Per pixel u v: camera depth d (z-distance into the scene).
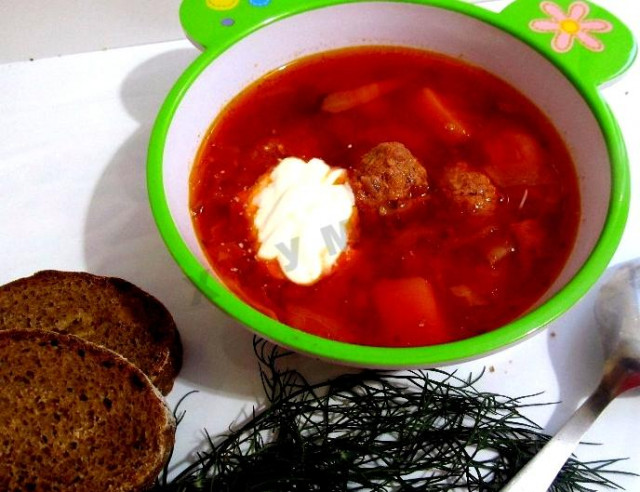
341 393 0.21
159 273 0.23
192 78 0.22
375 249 0.22
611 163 0.19
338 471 0.19
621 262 0.23
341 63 0.26
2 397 0.20
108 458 0.19
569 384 0.21
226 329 0.22
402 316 0.20
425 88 0.25
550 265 0.21
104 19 0.29
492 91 0.25
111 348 0.21
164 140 0.20
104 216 0.25
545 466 0.18
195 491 0.19
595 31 0.23
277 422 0.20
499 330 0.17
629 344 0.21
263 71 0.25
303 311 0.20
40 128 0.27
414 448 0.20
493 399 0.20
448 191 0.22
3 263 0.24
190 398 0.21
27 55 0.30
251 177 0.23
